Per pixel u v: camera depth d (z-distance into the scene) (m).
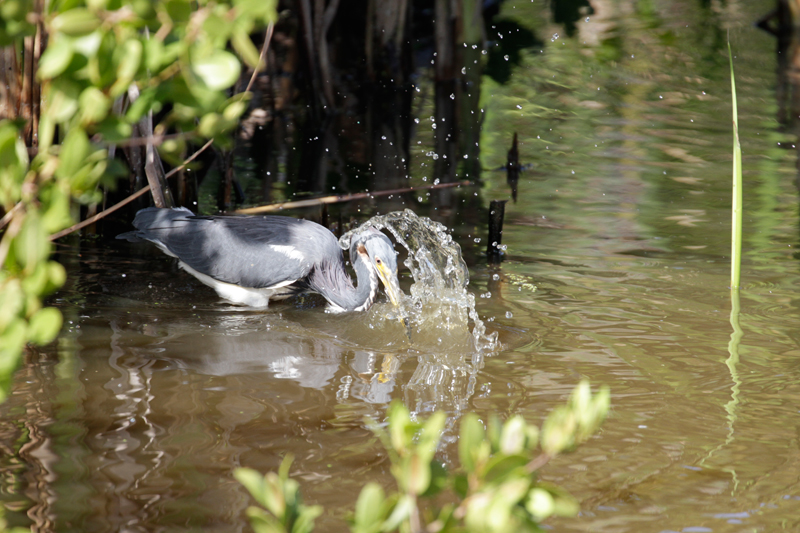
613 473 6.80
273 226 12.09
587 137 20.80
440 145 20.23
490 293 11.51
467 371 9.02
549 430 3.19
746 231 14.13
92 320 10.43
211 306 11.38
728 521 6.07
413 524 3.08
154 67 3.33
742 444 7.30
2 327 3.21
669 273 12.19
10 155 3.17
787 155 18.77
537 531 3.11
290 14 27.06
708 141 20.09
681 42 30.67
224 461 6.89
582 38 31.61
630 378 8.76
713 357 9.29
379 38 26.00
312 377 8.83
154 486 6.45
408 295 11.78
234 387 8.49
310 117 22.36
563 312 10.78
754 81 25.89
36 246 3.20
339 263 12.00
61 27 3.11
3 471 6.58
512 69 27.94
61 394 8.15
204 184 16.69
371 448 7.17
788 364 9.06
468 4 27.47
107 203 14.05
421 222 14.07
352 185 16.88
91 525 5.87
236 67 3.27
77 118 3.42
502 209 13.04
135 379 8.61
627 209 15.38
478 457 3.10
